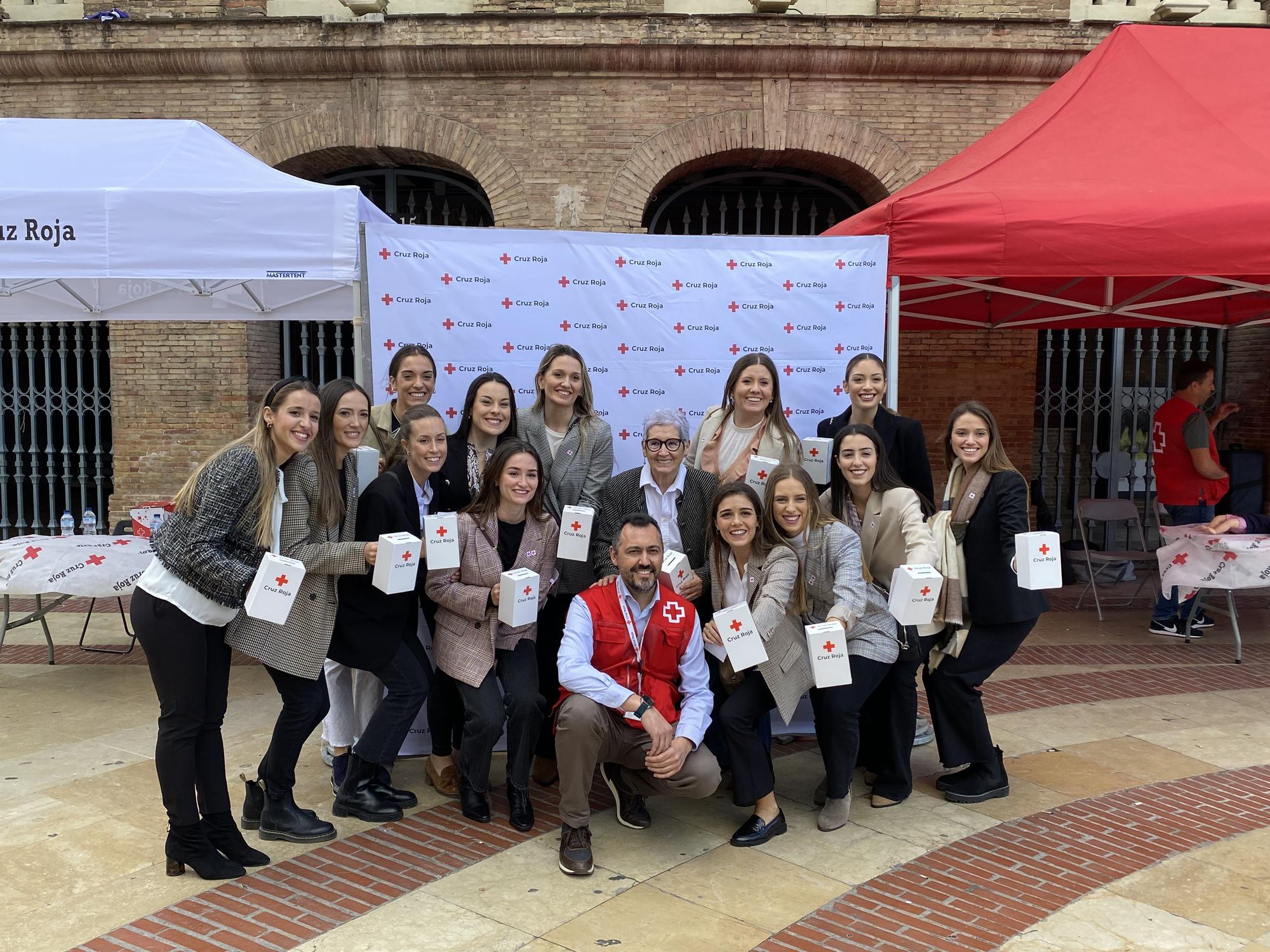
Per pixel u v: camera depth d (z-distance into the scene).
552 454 4.68
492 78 9.79
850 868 3.76
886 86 9.85
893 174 9.91
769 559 4.07
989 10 9.75
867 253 5.21
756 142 9.84
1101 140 6.04
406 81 9.84
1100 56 6.75
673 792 3.86
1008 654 4.31
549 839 4.01
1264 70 6.45
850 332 5.24
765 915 3.40
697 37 9.58
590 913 3.40
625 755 3.85
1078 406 10.59
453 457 4.43
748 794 3.93
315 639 3.70
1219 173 5.52
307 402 3.47
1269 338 10.62
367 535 3.89
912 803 4.40
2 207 4.81
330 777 4.66
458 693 4.37
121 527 7.56
